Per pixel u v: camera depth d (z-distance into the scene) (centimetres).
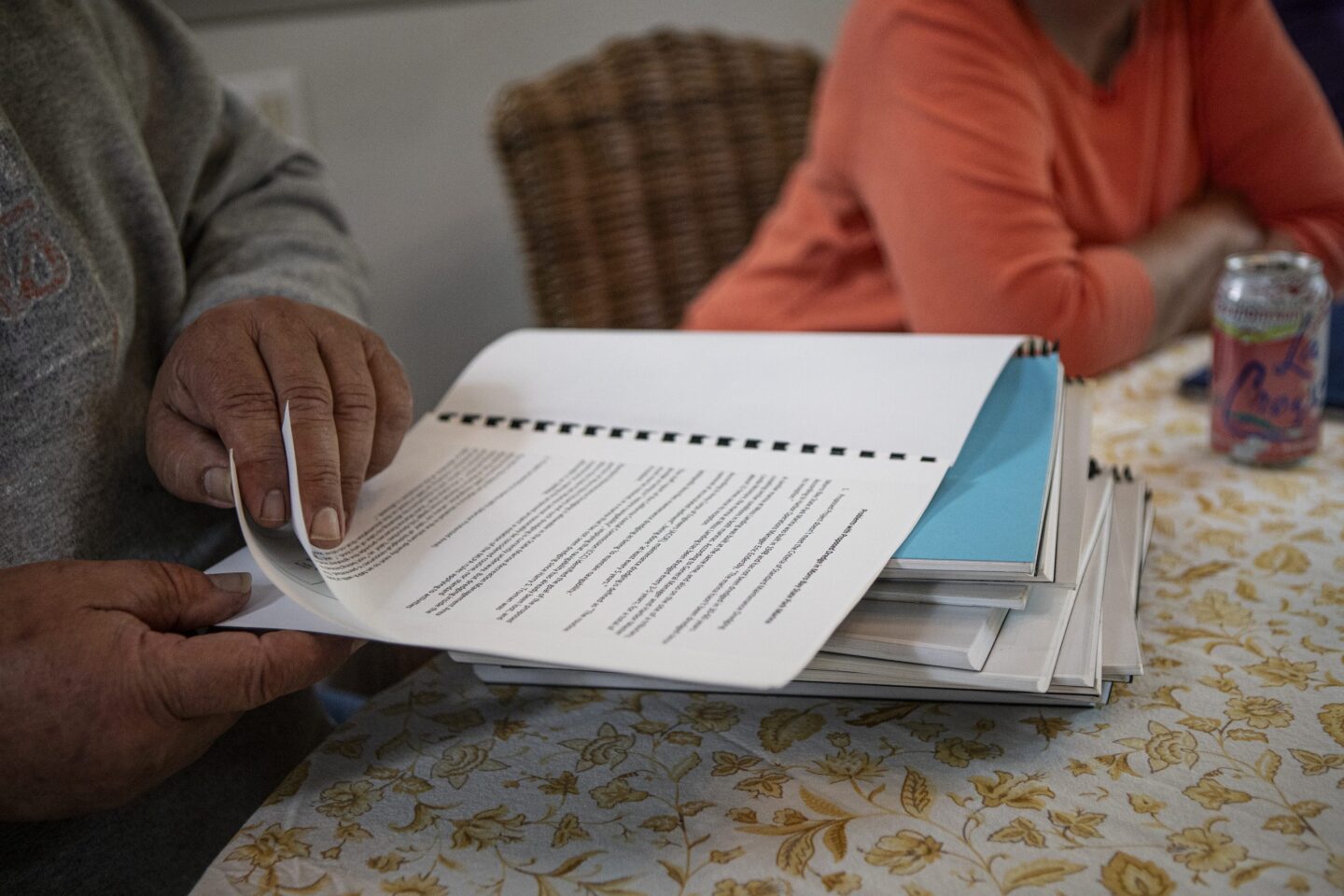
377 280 185
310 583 44
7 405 52
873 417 53
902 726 44
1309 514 59
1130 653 43
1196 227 101
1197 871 35
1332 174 105
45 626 39
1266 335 62
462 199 184
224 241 72
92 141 61
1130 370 86
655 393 59
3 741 38
